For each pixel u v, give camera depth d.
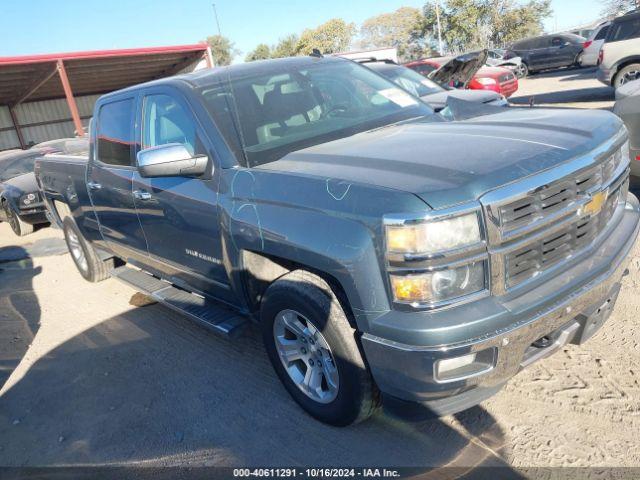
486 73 13.46
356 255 2.29
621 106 5.14
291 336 2.98
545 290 2.33
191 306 3.74
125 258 4.79
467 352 2.16
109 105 4.32
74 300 5.60
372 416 2.95
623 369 3.05
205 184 3.17
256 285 3.12
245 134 3.19
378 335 2.30
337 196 2.41
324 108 3.60
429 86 8.02
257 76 3.65
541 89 17.77
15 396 3.87
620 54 12.05
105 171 4.33
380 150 2.74
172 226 3.56
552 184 2.32
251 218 2.79
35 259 7.56
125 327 4.70
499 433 2.72
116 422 3.33
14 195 8.99
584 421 2.71
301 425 3.02
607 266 2.53
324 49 69.62
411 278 2.16
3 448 3.28
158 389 3.62
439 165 2.37
